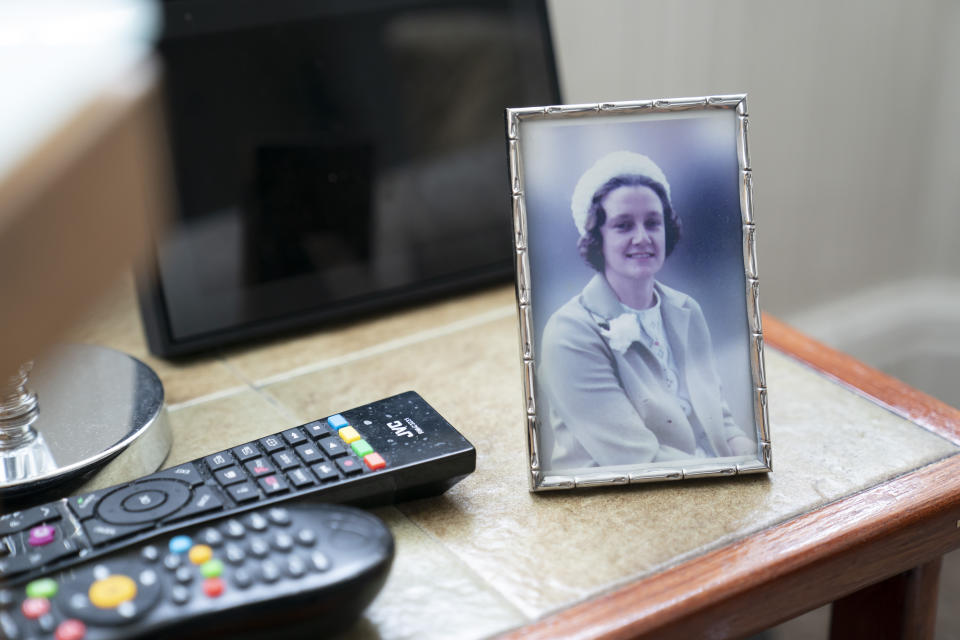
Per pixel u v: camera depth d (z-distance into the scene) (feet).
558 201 1.57
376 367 2.00
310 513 1.28
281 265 2.10
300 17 2.06
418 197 2.23
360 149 2.15
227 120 2.01
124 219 0.36
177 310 2.01
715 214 1.60
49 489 1.49
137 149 0.36
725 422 1.58
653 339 1.58
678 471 1.56
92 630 1.08
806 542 1.41
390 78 2.17
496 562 1.39
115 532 1.28
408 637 1.24
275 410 1.84
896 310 4.48
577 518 1.49
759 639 3.67
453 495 1.55
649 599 1.30
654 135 1.59
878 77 4.00
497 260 2.34
